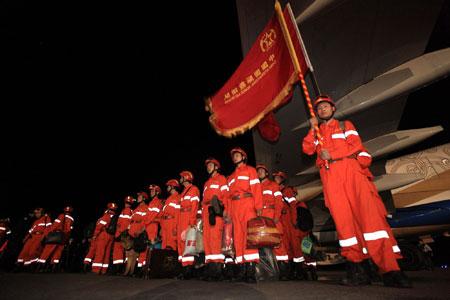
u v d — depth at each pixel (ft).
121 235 23.34
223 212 14.70
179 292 10.37
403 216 21.65
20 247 31.94
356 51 19.65
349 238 9.89
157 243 21.93
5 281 16.33
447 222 20.45
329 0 17.71
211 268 14.67
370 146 22.41
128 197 26.40
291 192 19.61
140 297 9.56
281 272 16.29
